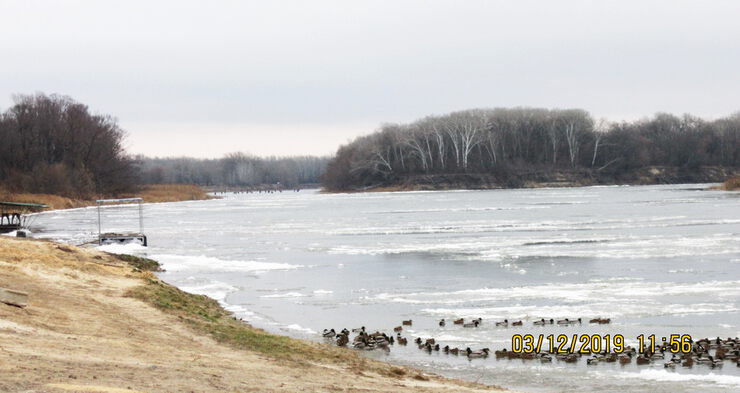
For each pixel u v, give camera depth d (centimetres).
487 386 1880
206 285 3709
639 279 3606
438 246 5338
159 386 1356
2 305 2077
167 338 2047
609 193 14538
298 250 5341
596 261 4297
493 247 5175
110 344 1802
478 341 2445
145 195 16438
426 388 1734
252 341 2194
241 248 5544
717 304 2941
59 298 2417
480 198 13562
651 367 2105
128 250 5412
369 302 3197
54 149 15138
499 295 3275
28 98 15550
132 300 2619
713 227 6316
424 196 15388
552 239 5612
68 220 9288
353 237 6275
